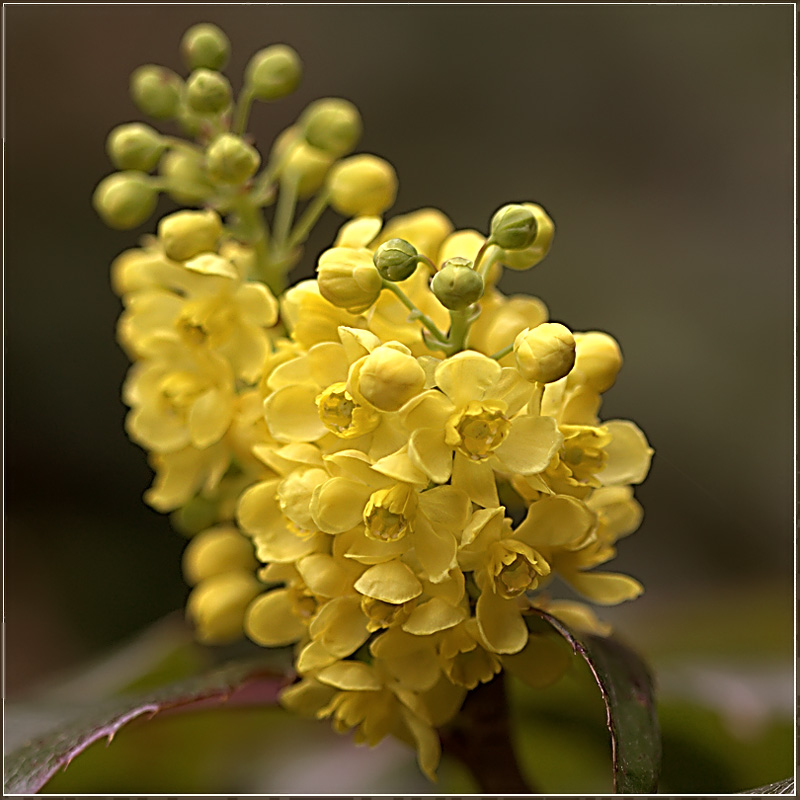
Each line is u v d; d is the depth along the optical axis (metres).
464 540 0.24
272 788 0.29
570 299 0.46
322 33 0.51
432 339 0.25
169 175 0.27
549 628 0.25
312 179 0.27
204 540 0.27
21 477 0.45
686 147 0.49
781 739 0.28
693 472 0.43
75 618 0.43
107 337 0.47
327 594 0.25
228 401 0.26
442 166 0.49
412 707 0.25
